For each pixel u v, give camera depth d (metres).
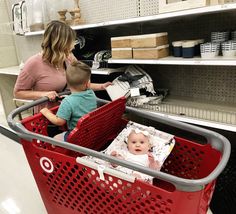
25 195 2.06
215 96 2.18
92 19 2.78
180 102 2.20
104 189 1.16
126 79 2.11
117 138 1.52
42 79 1.79
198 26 2.10
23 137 1.32
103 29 2.74
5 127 3.36
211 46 1.65
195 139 2.21
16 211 1.89
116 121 1.61
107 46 2.77
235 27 1.90
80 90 1.54
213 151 1.27
